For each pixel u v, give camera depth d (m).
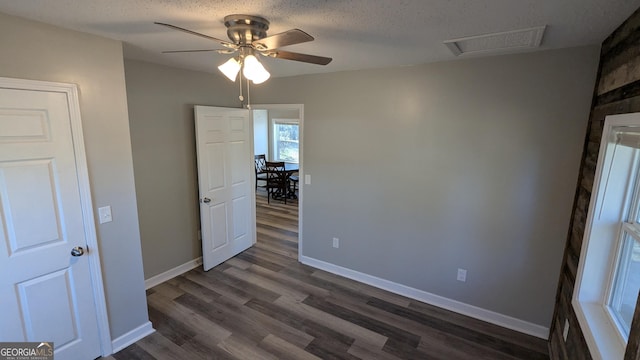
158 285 3.37
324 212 3.67
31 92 1.82
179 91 3.32
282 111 7.85
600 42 2.07
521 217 2.57
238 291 3.28
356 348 2.48
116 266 2.36
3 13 1.66
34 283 1.96
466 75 2.62
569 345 1.98
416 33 1.90
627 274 1.67
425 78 2.81
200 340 2.54
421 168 2.96
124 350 2.42
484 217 2.73
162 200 3.33
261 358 2.36
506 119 2.51
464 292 2.93
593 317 1.71
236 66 1.75
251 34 1.68
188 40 2.17
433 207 2.96
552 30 1.82
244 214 4.26
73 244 2.10
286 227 5.33
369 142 3.20
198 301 3.08
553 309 2.55
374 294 3.27
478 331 2.70
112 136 2.22
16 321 1.92
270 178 7.03
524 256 2.61
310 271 3.75
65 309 2.11
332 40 2.08
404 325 2.77
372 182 3.26
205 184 3.58
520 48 2.24
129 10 1.59
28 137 1.84
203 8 1.54
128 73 2.87
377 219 3.30
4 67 1.71
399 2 1.43
